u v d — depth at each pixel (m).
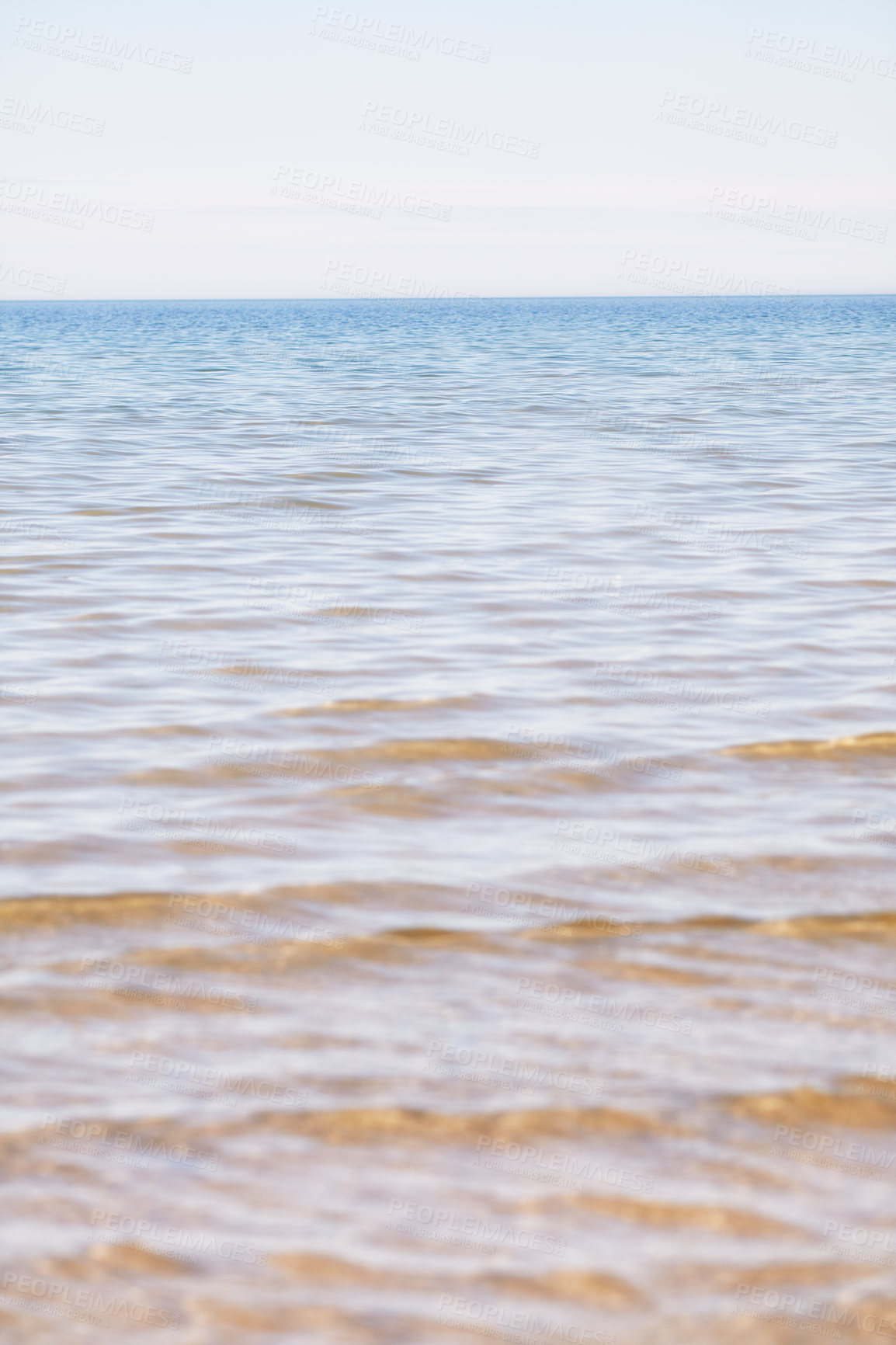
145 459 22.72
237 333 93.94
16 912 6.49
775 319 126.25
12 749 8.79
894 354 57.59
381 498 18.89
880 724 9.46
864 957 6.21
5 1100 4.96
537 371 47.34
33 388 39.00
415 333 91.38
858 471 21.56
